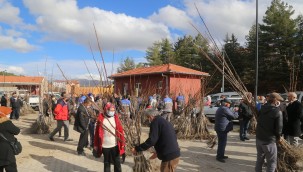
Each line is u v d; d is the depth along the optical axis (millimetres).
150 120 5355
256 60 14836
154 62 54625
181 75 24828
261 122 6246
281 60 33688
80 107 9273
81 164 8406
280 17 35250
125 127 7012
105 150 6719
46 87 16062
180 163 8625
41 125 14078
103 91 7234
